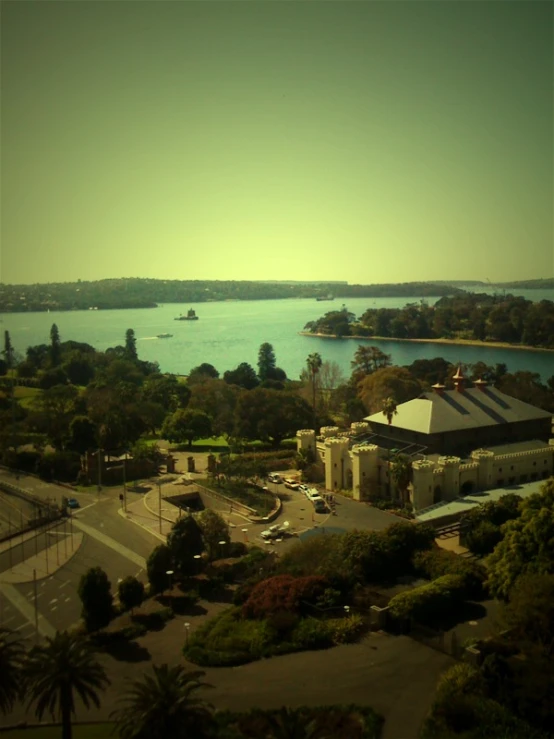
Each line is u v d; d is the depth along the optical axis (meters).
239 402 176.50
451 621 76.44
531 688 58.00
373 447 127.06
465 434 131.75
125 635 77.81
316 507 120.19
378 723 57.34
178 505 129.62
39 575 97.88
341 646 72.44
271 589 81.88
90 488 144.12
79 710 62.78
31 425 194.75
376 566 88.12
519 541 78.44
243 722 57.56
